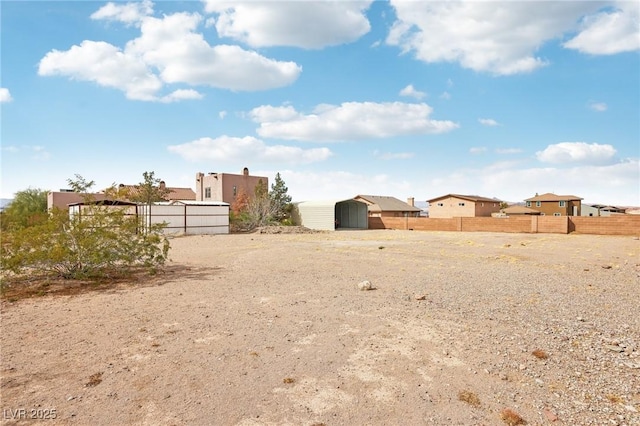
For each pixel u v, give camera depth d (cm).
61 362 403
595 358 425
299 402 323
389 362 409
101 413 302
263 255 1428
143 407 312
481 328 528
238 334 497
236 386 351
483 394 340
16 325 533
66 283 847
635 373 387
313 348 448
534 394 341
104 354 425
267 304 660
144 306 644
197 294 741
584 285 852
